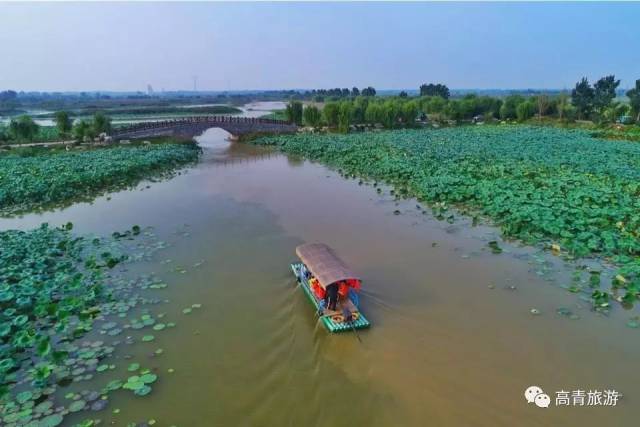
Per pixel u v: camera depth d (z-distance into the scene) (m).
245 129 63.38
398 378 10.84
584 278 16.12
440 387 10.51
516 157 39.47
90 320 13.34
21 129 50.97
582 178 29.81
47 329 12.86
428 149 44.75
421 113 88.56
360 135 60.53
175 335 12.71
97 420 9.44
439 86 124.38
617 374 10.95
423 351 11.90
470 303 14.45
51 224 23.23
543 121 78.31
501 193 25.81
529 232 20.61
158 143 51.47
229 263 17.81
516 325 13.14
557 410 9.75
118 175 33.16
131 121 98.44
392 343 12.27
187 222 23.25
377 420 9.52
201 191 30.61
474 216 23.75
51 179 29.97
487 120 84.75
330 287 13.24
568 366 11.26
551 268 17.09
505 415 9.62
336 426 9.37
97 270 16.50
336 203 26.98
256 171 38.53
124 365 11.33
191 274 16.77
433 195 27.05
